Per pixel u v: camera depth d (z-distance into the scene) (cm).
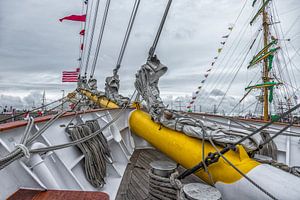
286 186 205
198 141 312
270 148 340
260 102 2005
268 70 1906
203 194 204
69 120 378
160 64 453
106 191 312
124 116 612
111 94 802
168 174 275
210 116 581
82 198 144
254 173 228
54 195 156
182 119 352
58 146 207
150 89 442
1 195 160
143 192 321
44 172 206
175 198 256
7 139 206
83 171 311
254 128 338
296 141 442
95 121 377
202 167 264
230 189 241
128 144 580
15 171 175
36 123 264
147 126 451
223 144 270
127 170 412
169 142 355
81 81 1466
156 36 433
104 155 351
